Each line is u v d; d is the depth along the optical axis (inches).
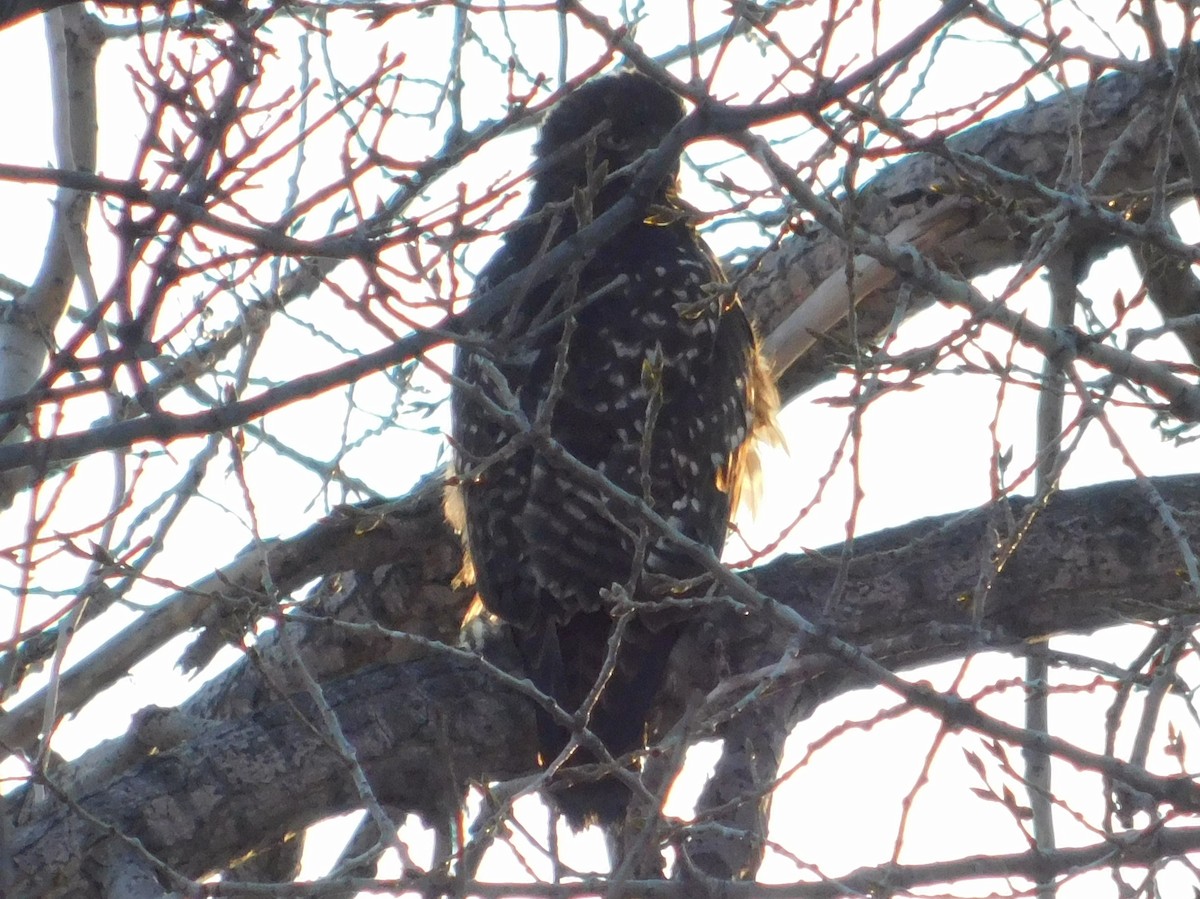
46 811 355.6
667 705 369.4
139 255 254.7
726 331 430.0
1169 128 280.1
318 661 437.1
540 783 276.4
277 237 250.7
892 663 387.2
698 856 326.3
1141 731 343.6
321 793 348.5
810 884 288.4
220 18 270.4
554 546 369.4
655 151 266.7
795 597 369.1
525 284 266.7
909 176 433.1
